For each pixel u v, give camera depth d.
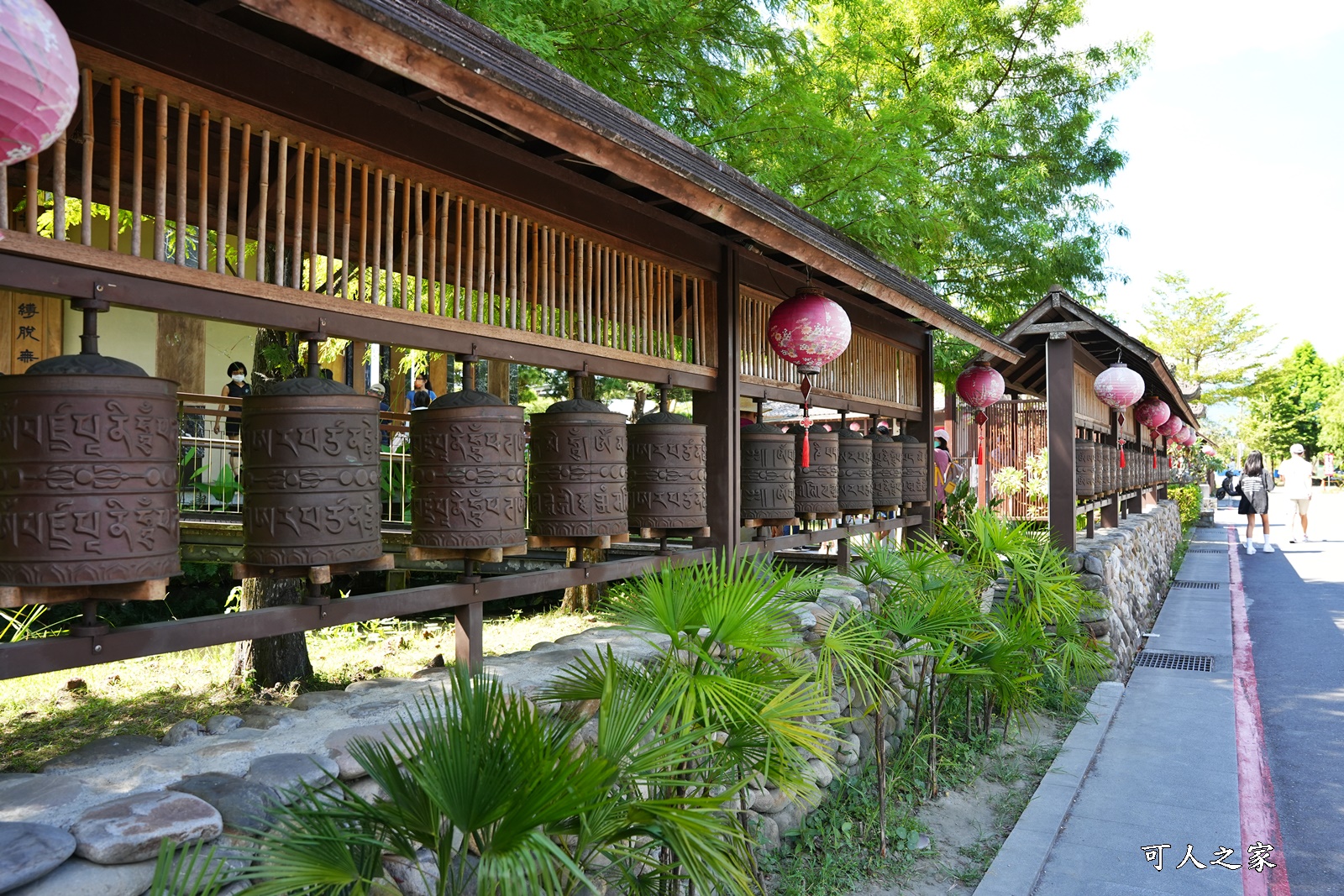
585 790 2.12
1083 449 9.69
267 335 5.92
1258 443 56.41
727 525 4.93
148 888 2.07
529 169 3.72
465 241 4.34
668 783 2.57
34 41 1.67
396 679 3.62
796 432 5.67
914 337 7.65
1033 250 13.82
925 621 4.94
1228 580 13.94
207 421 9.26
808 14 11.52
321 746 2.76
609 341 4.25
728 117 8.38
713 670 3.31
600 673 3.04
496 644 6.92
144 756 2.67
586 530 3.76
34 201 2.37
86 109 2.40
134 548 2.31
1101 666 6.88
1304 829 5.00
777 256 5.41
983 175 14.05
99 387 2.26
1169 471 21.41
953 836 4.59
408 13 2.46
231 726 3.00
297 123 2.90
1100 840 4.50
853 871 4.12
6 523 2.22
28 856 1.92
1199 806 4.93
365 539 2.89
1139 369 11.82
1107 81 15.00
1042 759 5.69
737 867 2.76
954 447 15.70
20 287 2.27
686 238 4.70
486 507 3.28
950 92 13.87
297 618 2.83
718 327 4.98
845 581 6.20
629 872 2.58
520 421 3.41
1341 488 49.38
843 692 5.05
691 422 4.47
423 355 8.45
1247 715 7.11
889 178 8.93
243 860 2.18
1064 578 6.52
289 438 2.75
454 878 2.69
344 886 2.21
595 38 6.62
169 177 3.63
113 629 2.41
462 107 3.25
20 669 2.22
